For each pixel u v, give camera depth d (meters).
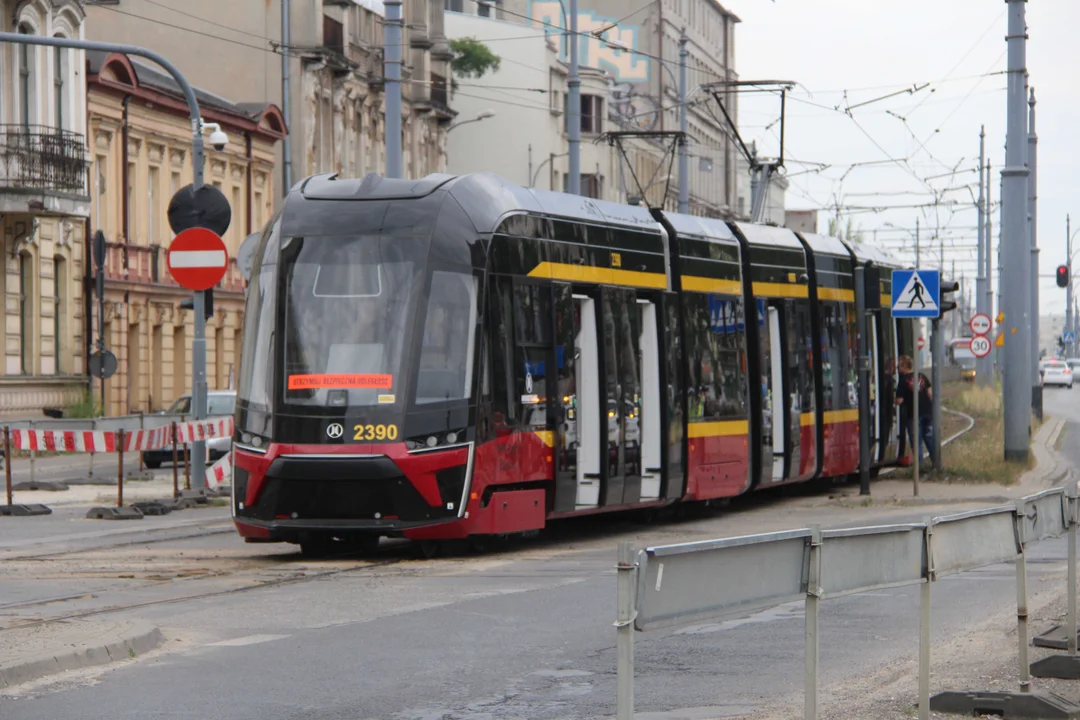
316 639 17.19
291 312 25.23
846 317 41.38
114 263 74.56
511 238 26.30
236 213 87.25
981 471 43.53
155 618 18.69
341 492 24.59
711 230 34.12
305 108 93.25
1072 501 15.85
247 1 91.69
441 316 25.02
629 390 29.73
